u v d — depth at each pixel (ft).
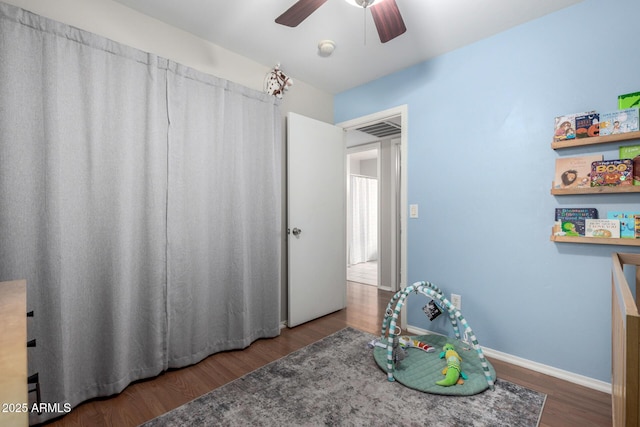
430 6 6.19
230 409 5.37
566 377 6.31
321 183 10.07
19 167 4.78
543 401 5.58
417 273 8.67
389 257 14.10
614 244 5.65
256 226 8.30
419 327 8.72
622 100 5.64
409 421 5.05
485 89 7.36
